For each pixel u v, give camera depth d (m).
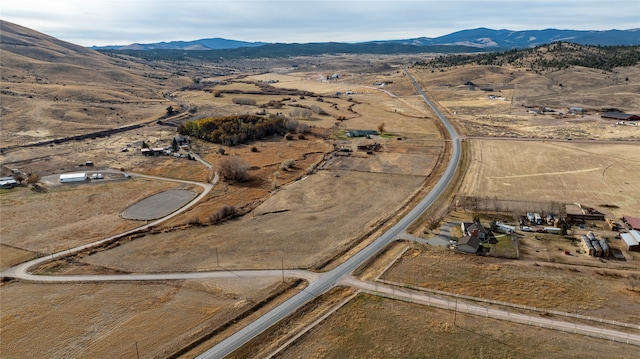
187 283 66.00
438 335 51.97
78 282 67.31
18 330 55.91
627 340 49.88
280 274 67.69
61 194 106.94
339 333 53.06
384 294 60.81
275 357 49.41
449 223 85.06
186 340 52.59
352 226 86.00
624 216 83.94
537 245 75.00
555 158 124.69
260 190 109.69
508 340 50.62
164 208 98.75
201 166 129.38
